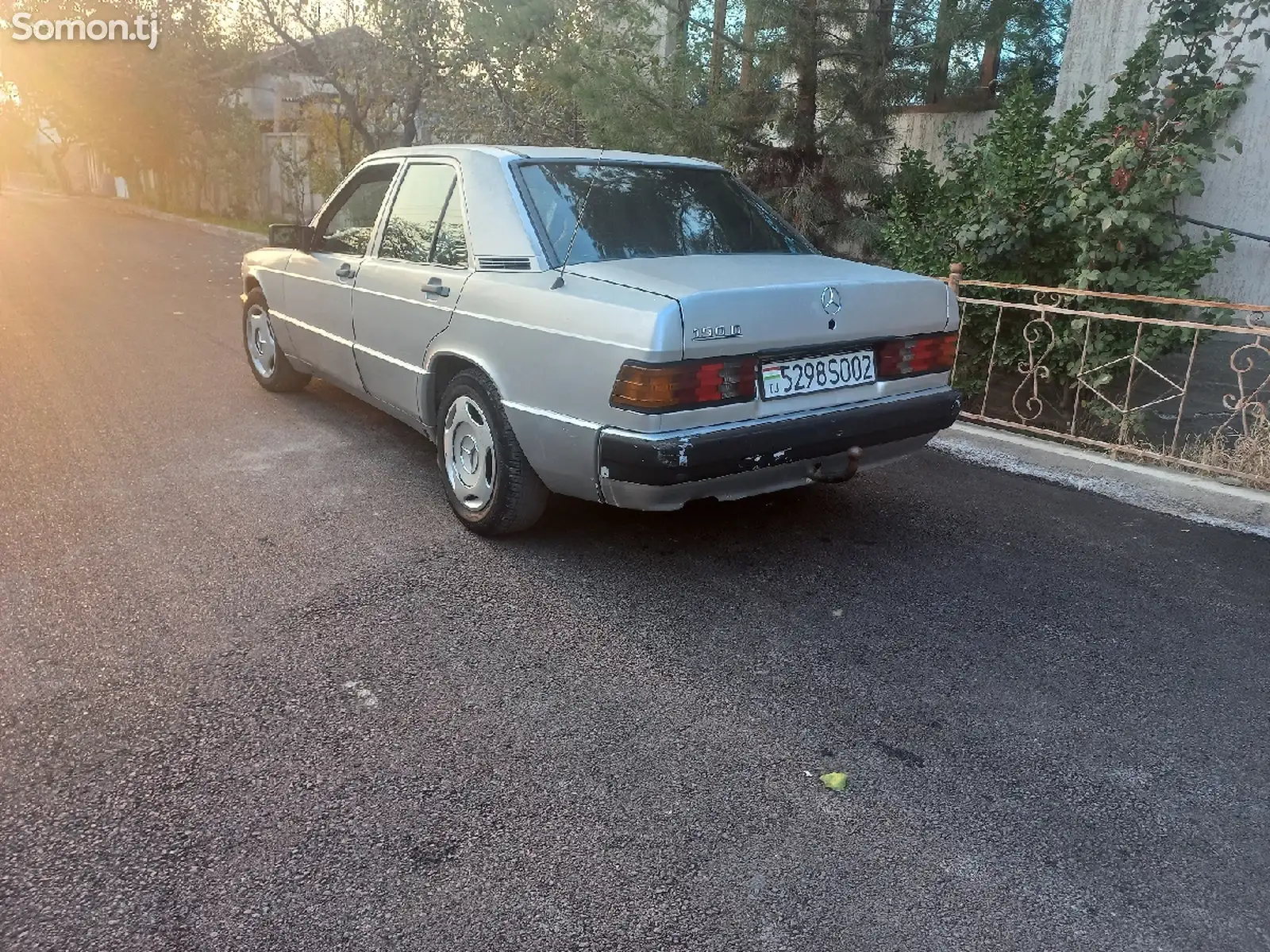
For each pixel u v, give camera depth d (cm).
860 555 409
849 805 251
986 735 284
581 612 352
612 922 211
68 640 320
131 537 405
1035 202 572
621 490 340
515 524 400
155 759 261
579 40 873
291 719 281
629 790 255
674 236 405
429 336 422
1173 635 346
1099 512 469
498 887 220
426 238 440
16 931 203
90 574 369
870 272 394
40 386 650
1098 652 333
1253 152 695
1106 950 207
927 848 236
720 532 430
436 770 261
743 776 262
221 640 324
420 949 203
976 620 354
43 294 1065
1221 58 691
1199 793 260
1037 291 549
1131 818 249
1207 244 560
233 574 373
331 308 514
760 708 294
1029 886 225
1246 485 472
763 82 793
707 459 328
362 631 333
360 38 1398
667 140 780
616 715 289
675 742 276
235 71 2284
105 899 213
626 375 322
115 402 614
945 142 923
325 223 539
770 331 337
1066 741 282
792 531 435
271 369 634
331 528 420
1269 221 696
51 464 493
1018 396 655
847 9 736
